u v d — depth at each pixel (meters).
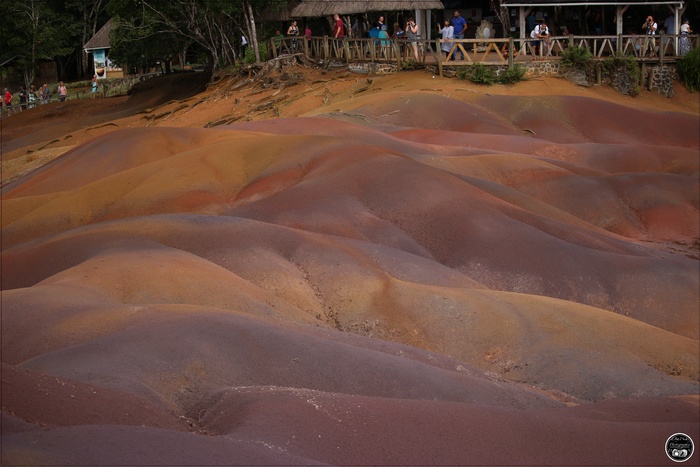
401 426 8.08
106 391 8.32
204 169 20.94
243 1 38.56
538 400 11.22
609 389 12.78
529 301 14.92
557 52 34.62
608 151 25.20
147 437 6.86
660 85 34.03
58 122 46.66
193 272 14.20
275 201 19.09
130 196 20.08
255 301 13.62
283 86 36.22
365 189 19.31
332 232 17.92
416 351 12.49
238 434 7.46
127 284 13.66
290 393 8.67
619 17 34.19
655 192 22.17
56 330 11.27
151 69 63.41
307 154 21.12
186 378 9.77
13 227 20.05
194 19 42.53
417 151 23.64
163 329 10.79
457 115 28.77
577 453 8.06
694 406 10.98
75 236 17.30
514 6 33.97
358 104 29.92
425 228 18.27
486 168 22.52
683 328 16.17
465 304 14.48
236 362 10.36
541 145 25.62
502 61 32.88
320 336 12.09
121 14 43.31
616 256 17.47
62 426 7.20
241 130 25.44
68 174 23.52
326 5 36.78
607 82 33.56
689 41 34.75
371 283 15.10
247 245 16.23
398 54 34.28
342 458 7.38
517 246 17.59
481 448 7.88
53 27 65.25
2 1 60.34
